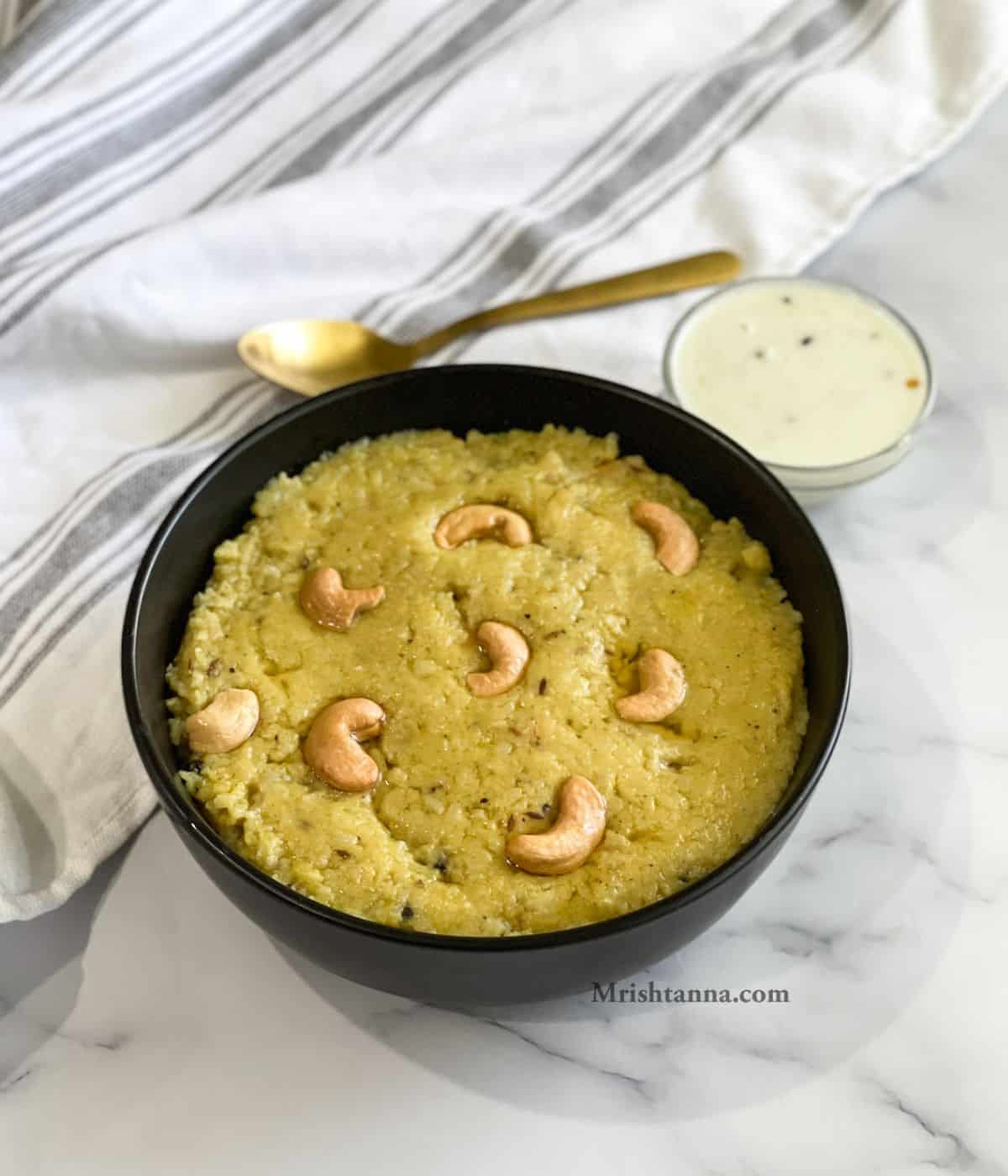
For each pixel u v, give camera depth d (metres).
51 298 0.53
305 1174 0.40
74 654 0.47
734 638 0.43
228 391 0.55
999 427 0.53
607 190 0.58
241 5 0.59
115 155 0.57
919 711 0.47
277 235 0.55
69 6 0.56
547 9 0.61
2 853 0.44
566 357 0.55
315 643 0.43
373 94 0.59
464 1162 0.40
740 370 0.52
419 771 0.41
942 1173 0.40
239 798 0.40
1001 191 0.60
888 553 0.50
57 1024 0.43
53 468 0.52
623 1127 0.40
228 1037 0.42
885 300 0.57
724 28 0.61
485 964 0.37
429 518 0.45
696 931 0.39
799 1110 0.41
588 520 0.45
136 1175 0.40
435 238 0.57
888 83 0.60
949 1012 0.42
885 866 0.44
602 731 0.41
